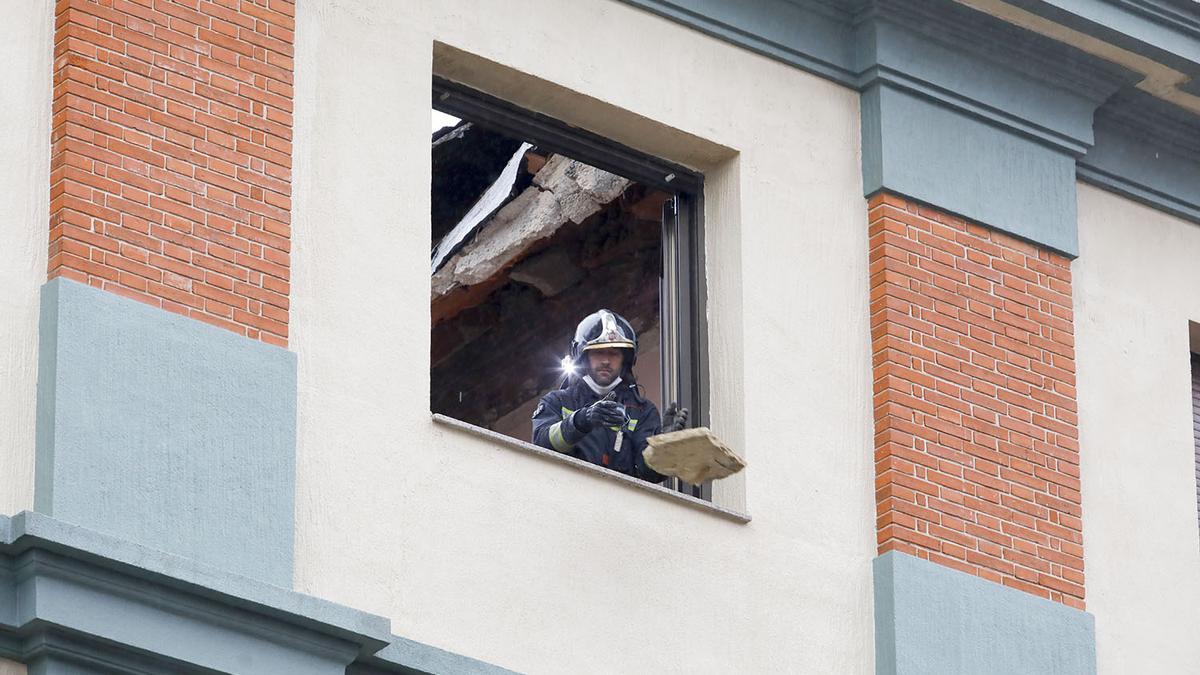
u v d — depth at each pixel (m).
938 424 40.75
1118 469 43.12
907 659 39.00
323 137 36.78
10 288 33.62
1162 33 43.94
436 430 36.22
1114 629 42.03
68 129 34.28
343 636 33.69
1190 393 44.69
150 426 33.69
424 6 38.41
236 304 35.03
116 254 34.16
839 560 39.41
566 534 36.84
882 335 40.84
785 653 38.31
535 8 39.59
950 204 42.22
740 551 38.44
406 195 37.22
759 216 40.66
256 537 34.09
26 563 31.89
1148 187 45.44
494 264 44.12
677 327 40.75
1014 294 42.53
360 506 35.25
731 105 41.00
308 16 37.25
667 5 40.72
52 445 32.88
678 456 36.31
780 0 41.75
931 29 42.59
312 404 35.34
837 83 42.28
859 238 41.56
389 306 36.47
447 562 35.69
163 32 35.59
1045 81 43.94
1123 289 44.56
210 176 35.38
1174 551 43.22
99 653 32.25
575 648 36.34
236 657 33.00
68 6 34.94
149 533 33.28
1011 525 40.94
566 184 43.75
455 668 34.75
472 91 39.53
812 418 39.97
